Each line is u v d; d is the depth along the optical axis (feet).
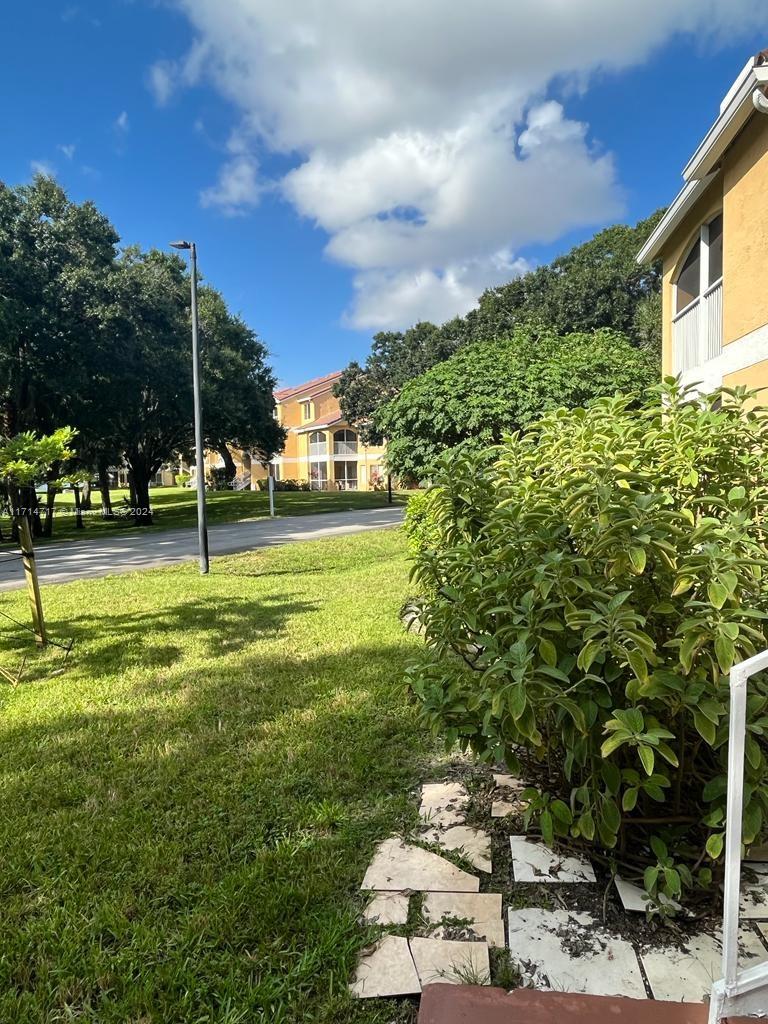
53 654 17.49
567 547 7.22
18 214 55.11
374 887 6.96
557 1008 5.06
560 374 39.75
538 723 7.45
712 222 29.91
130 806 8.89
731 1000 4.44
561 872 7.07
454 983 5.49
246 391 86.94
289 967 5.82
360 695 13.04
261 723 11.78
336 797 8.98
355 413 132.16
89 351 56.54
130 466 83.41
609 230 110.01
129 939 6.29
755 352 23.13
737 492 7.61
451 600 8.30
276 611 22.24
